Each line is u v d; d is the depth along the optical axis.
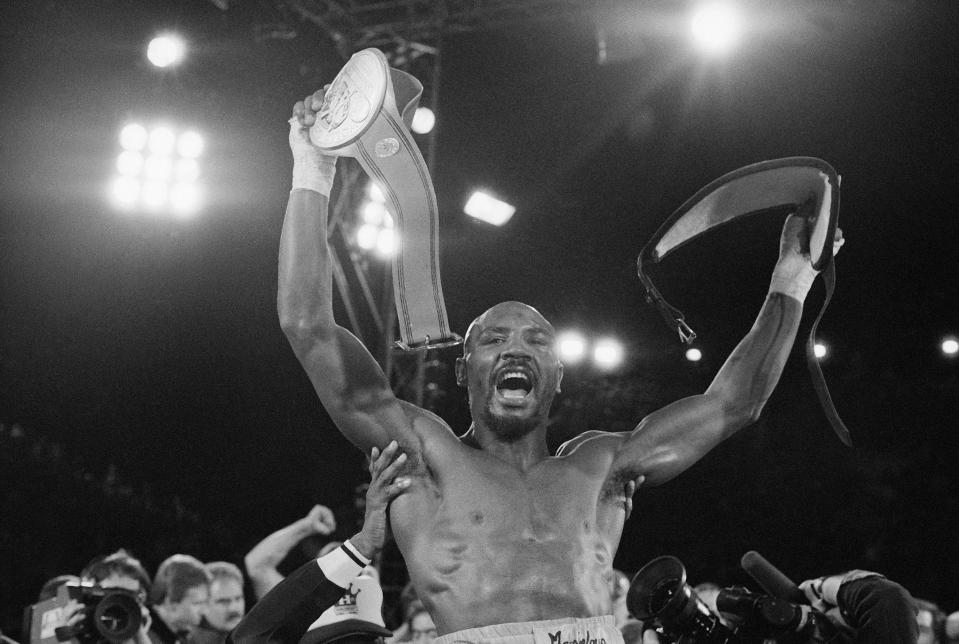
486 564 3.24
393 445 3.42
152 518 11.92
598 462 3.56
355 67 3.47
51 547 11.02
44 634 4.54
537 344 3.63
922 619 6.28
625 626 6.04
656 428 3.70
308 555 9.87
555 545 3.30
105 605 4.38
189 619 5.50
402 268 3.64
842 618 3.88
